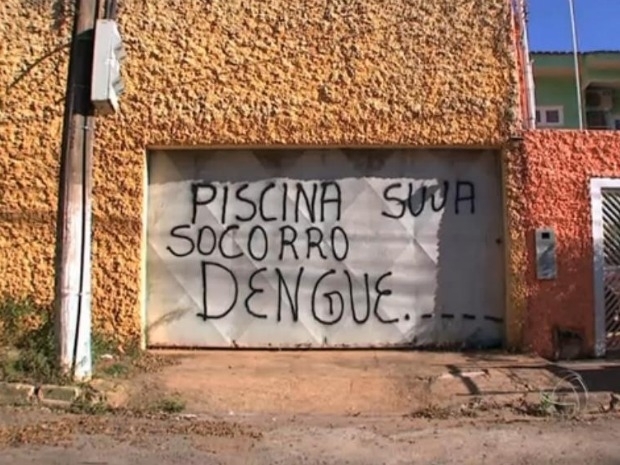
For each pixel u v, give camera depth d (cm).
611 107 1806
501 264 971
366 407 772
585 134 965
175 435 640
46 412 709
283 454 590
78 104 796
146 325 967
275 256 976
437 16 970
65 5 976
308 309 970
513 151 958
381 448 608
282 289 973
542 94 1792
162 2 972
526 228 950
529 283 944
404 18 970
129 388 787
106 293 948
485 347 963
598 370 866
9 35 976
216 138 954
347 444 621
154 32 967
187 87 960
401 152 982
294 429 673
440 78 962
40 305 945
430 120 956
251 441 627
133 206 955
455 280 972
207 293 973
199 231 980
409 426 685
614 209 969
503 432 656
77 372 778
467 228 975
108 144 958
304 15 969
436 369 864
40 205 959
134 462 561
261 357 933
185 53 963
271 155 984
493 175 982
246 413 747
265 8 970
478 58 964
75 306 785
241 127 955
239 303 972
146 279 972
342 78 960
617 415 725
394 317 968
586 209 955
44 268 954
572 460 574
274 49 964
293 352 960
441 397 785
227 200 981
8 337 891
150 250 977
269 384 811
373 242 974
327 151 982
